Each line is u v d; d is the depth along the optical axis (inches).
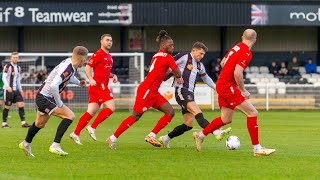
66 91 1946.4
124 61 2358.5
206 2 2182.6
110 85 1989.4
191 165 784.9
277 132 1283.2
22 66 1990.7
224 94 869.2
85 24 2154.3
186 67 951.6
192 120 963.3
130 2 2162.9
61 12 2146.9
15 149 954.1
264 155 867.4
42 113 846.5
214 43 2437.3
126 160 831.7
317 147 1003.3
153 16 2172.7
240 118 1669.5
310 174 719.1
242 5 2196.1
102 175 712.4
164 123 968.3
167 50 941.2
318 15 2215.8
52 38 2372.0
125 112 1919.3
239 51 847.7
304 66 2421.3
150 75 947.3
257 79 2239.2
